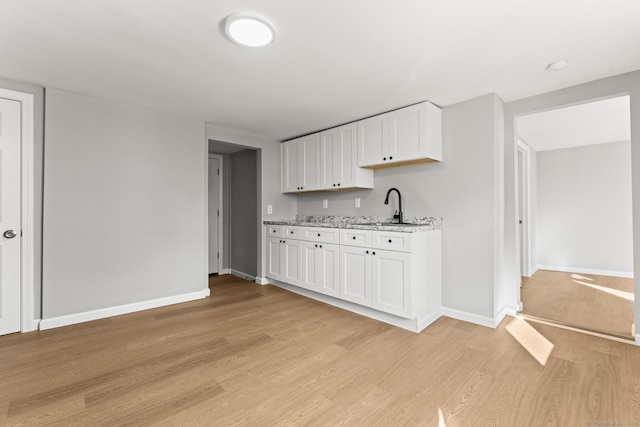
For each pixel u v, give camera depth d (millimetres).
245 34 1774
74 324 2709
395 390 1742
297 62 2137
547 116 3469
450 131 2941
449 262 2939
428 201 3098
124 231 2994
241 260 4789
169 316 2945
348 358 2115
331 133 3684
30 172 2525
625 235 4660
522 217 4707
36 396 1670
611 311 3049
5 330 2463
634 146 2264
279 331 2594
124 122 2982
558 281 4375
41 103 2580
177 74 2326
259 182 4277
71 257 2711
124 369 1959
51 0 1485
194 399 1654
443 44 1909
